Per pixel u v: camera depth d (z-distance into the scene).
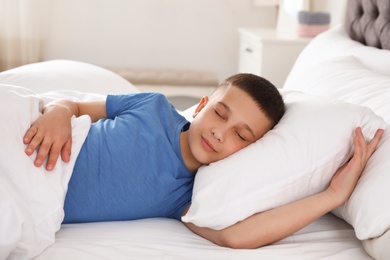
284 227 1.04
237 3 3.61
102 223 1.15
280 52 2.66
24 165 0.99
